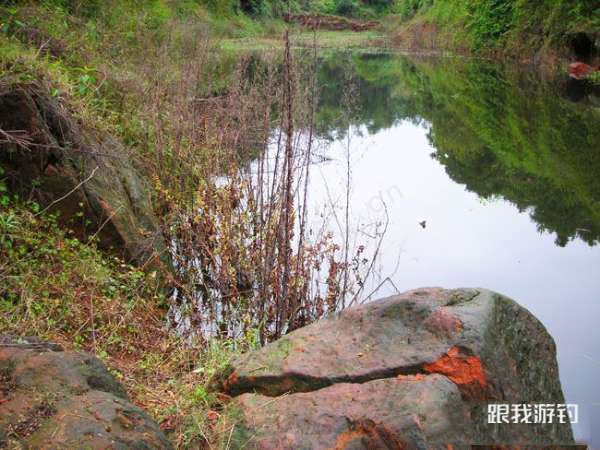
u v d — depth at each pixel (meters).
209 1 20.66
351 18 43.53
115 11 10.84
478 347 3.19
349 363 3.41
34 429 2.60
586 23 20.92
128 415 2.78
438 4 36.31
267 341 5.20
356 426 3.02
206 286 5.88
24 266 4.77
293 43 6.36
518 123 14.78
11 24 7.35
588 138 13.00
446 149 12.29
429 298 3.53
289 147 5.20
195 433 3.34
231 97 8.06
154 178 7.00
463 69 24.80
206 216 6.38
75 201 5.50
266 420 3.21
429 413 2.93
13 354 2.99
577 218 8.39
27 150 5.29
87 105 6.43
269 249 5.57
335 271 5.64
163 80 9.02
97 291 5.05
